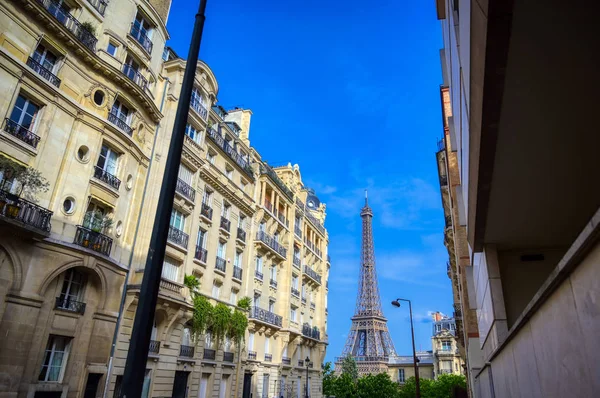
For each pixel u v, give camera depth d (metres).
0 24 19.52
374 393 94.44
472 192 11.04
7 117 19.20
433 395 106.62
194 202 31.84
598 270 4.16
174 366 27.62
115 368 22.73
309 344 51.94
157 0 31.22
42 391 19.03
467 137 9.58
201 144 33.78
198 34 6.59
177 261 29.72
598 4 5.17
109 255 23.12
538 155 8.48
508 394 11.45
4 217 17.59
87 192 22.55
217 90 36.69
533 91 6.75
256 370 38.88
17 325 18.31
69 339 20.95
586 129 7.55
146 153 27.55
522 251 13.80
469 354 25.70
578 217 11.34
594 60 6.04
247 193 41.50
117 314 23.44
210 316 30.64
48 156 20.86
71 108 22.28
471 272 23.59
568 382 5.54
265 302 42.50
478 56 6.38
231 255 37.06
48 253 19.95
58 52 22.17
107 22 25.47
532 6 5.29
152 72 28.56
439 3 15.54
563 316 5.49
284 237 48.94
